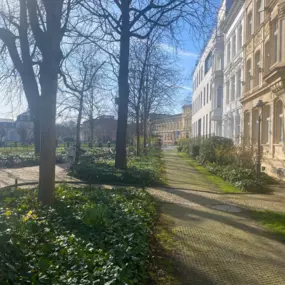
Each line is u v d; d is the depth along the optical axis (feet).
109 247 15.75
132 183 45.83
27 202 24.71
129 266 14.15
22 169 62.54
